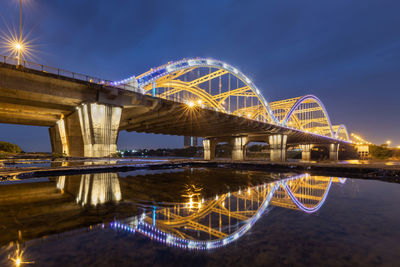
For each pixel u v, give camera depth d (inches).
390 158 5408.5
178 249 157.2
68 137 1435.8
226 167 1160.8
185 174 757.3
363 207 295.0
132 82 1239.5
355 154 6127.0
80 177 620.7
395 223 220.1
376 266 131.9
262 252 151.9
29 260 137.7
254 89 2864.2
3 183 504.4
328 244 166.9
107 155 1096.8
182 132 2797.7
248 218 239.8
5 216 243.6
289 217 245.1
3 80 852.6
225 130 2603.3
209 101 3073.3
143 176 671.8
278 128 2684.5
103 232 193.6
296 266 131.7
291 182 575.5
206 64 2231.8
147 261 136.6
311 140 4249.5
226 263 135.1
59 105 1195.3
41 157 1275.8
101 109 1083.9
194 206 299.4
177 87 2714.1
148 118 1761.8
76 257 143.0
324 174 799.7
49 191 405.1
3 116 1724.9
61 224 216.8
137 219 236.1
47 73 916.0
